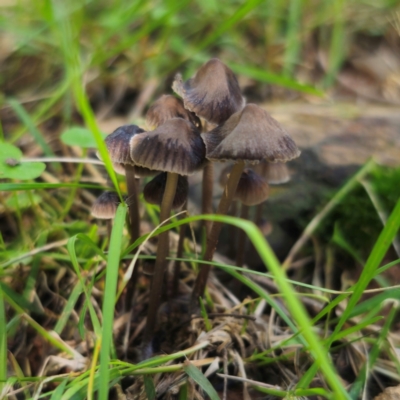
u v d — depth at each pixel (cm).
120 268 21
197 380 16
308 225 25
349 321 20
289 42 37
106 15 38
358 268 24
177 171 17
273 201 26
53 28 31
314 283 24
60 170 27
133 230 20
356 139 28
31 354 19
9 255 21
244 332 20
